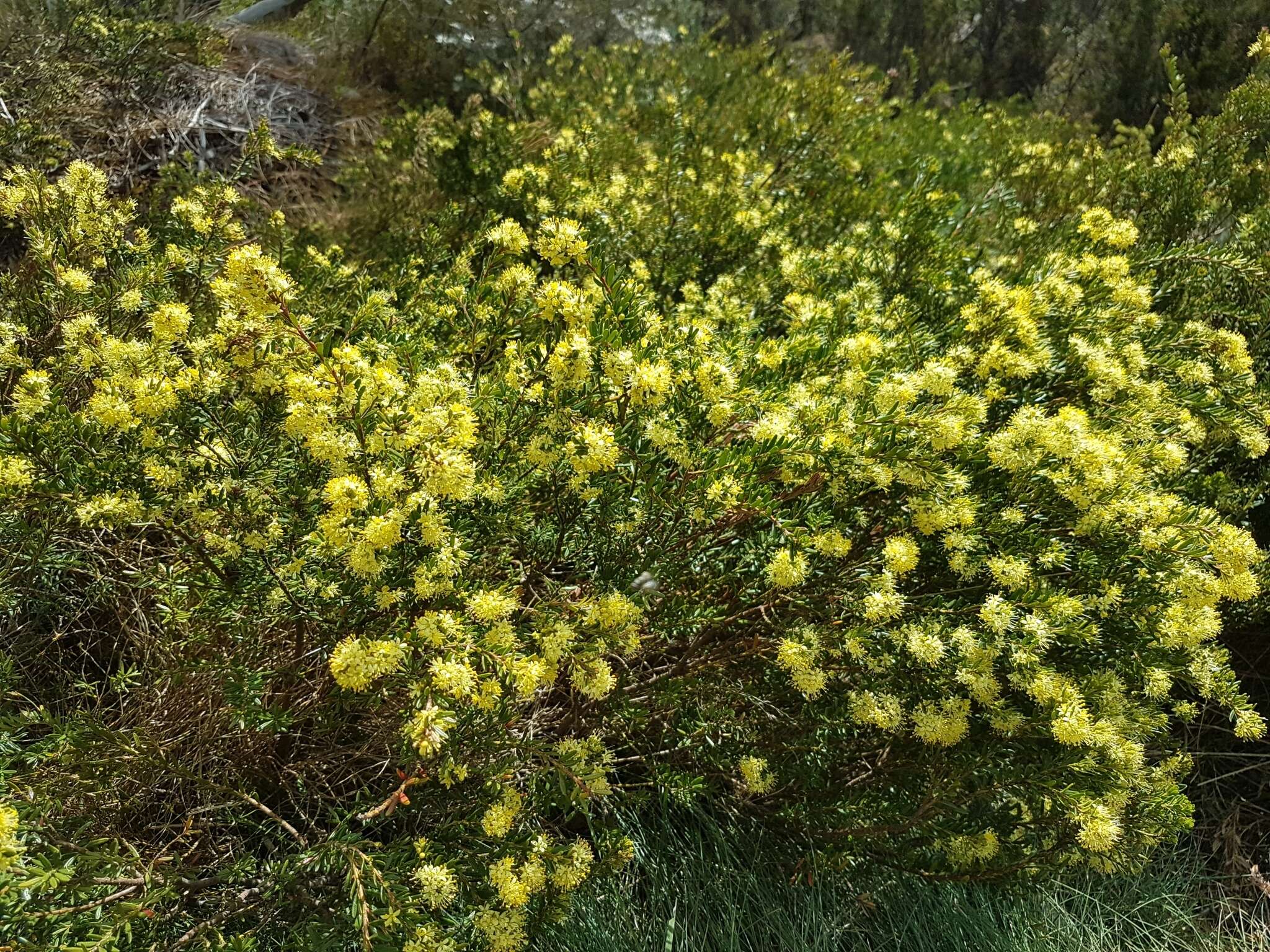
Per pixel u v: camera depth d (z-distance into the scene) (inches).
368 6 213.2
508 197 141.9
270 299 64.8
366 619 73.4
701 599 88.3
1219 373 105.7
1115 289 102.7
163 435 70.9
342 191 173.9
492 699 64.4
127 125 159.3
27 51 153.2
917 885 95.7
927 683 81.0
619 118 188.9
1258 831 114.9
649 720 89.4
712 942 90.3
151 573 81.0
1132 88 373.4
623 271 119.8
